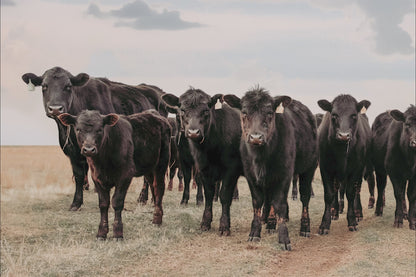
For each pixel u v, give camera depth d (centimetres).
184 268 674
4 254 730
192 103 833
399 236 891
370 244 835
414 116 948
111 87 1254
